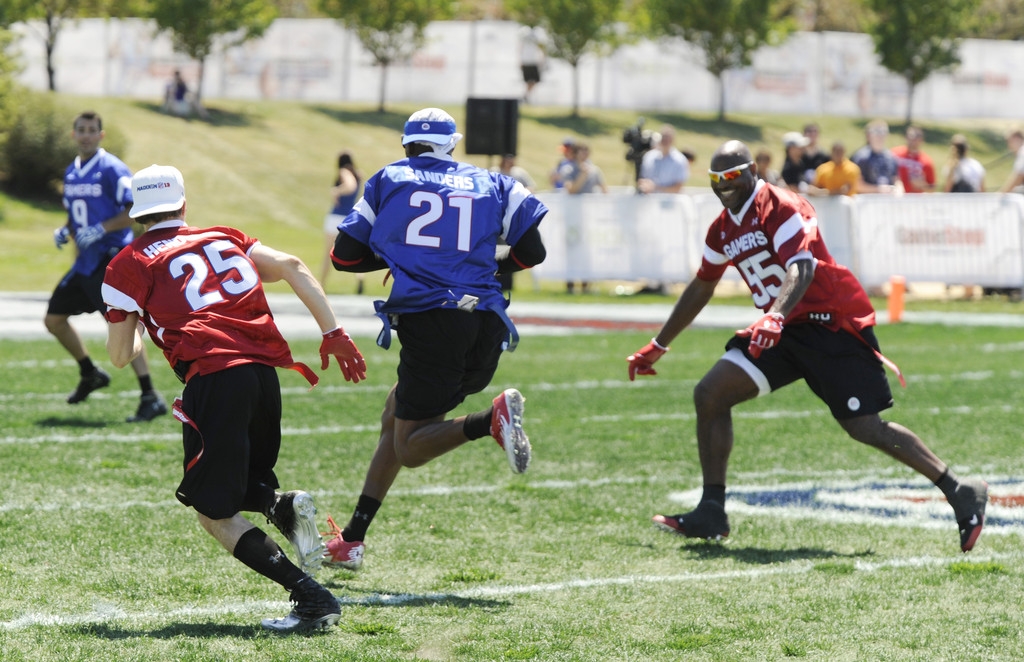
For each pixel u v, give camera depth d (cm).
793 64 17562
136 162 12862
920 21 17100
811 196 7381
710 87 17550
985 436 3338
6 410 3522
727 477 2828
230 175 13225
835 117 17838
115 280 1680
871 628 1669
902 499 2594
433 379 1864
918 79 17488
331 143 15062
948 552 2134
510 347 1911
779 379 2192
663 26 17162
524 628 1667
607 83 17525
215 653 1533
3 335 5359
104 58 16412
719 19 16888
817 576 1962
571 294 7769
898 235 7344
